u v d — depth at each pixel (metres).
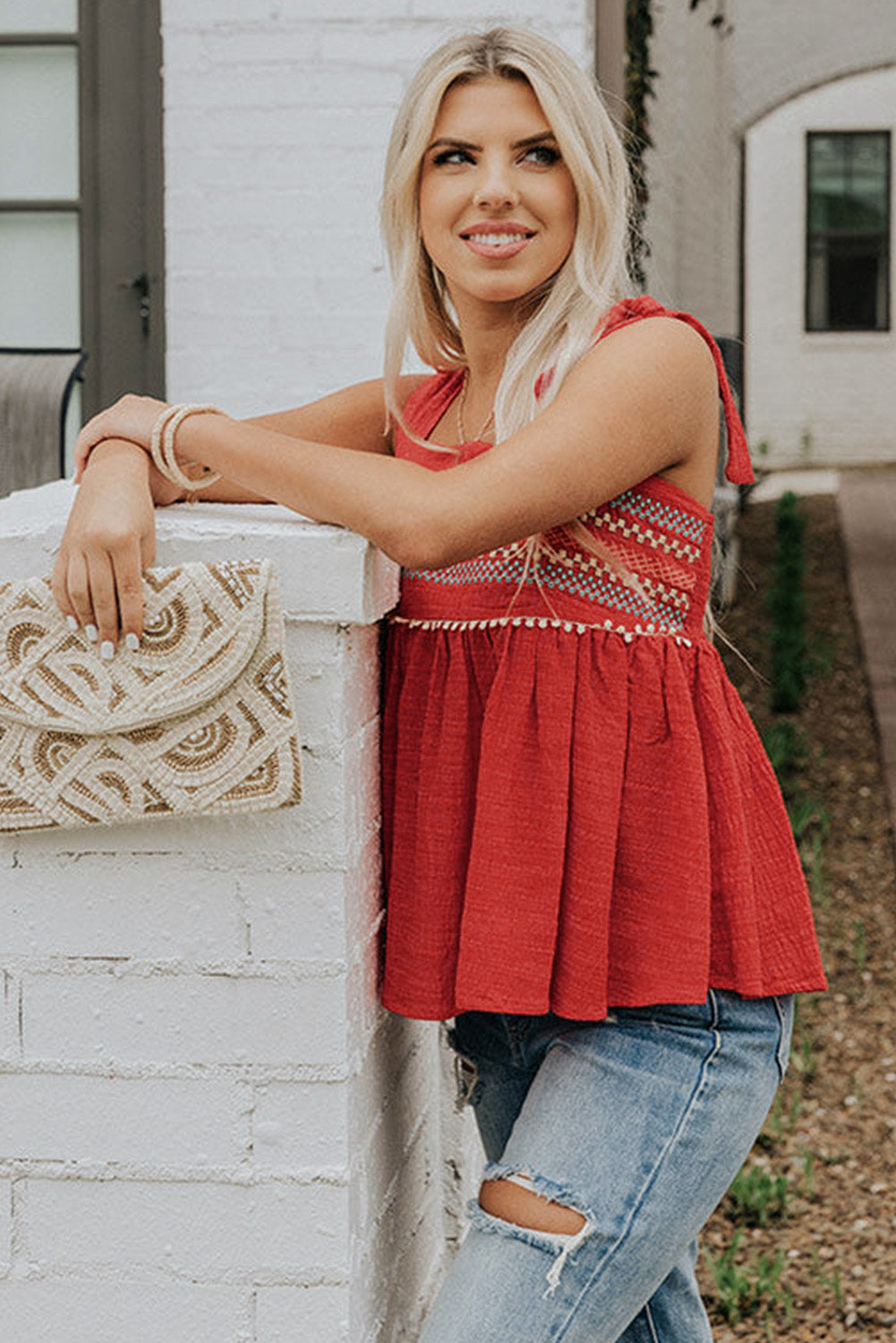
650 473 1.77
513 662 1.79
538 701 1.77
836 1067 4.19
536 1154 1.75
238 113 3.79
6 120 4.17
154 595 1.68
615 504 1.81
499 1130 2.04
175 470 1.85
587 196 1.85
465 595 1.84
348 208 3.80
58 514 1.87
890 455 17.97
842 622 9.26
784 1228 3.41
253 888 1.75
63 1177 1.81
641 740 1.78
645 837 1.77
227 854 1.75
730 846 1.79
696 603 1.86
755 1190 3.48
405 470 1.72
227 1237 1.80
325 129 3.78
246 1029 1.77
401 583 1.92
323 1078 1.77
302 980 1.76
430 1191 2.39
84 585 1.66
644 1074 1.77
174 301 3.88
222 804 1.69
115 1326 1.83
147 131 4.11
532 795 1.76
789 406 18.06
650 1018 1.79
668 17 8.62
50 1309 1.83
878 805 6.25
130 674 1.68
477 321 1.97
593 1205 1.72
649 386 1.74
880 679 7.93
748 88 15.13
